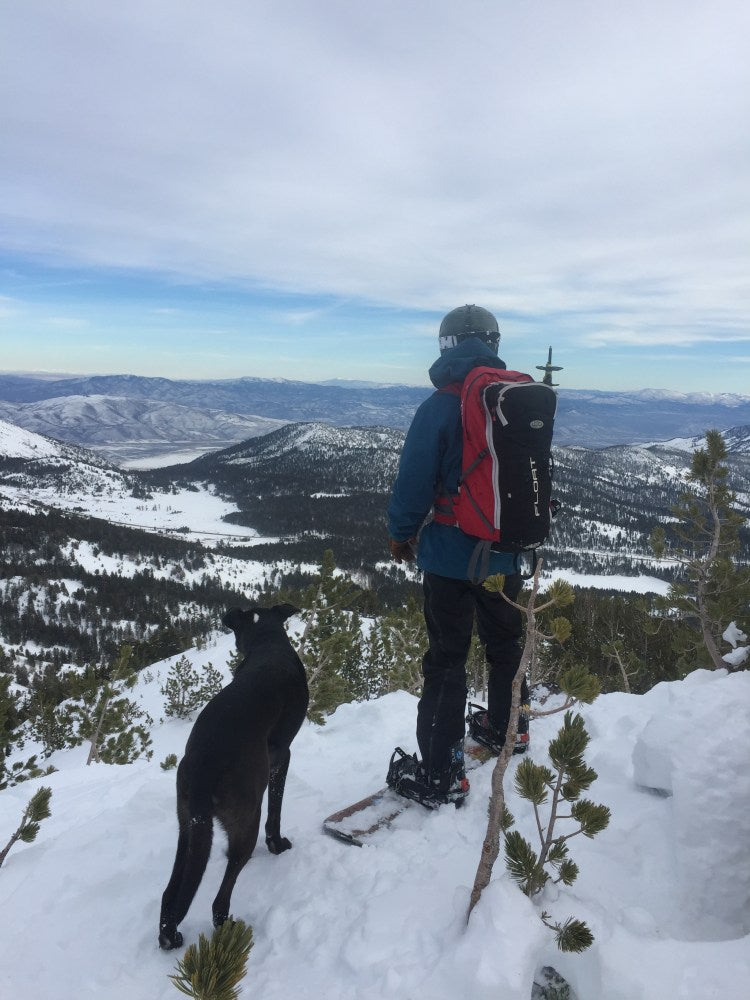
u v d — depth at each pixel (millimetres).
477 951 1526
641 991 1472
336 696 7043
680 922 1912
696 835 2055
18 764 7805
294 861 2447
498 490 2312
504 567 2604
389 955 1758
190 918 2168
